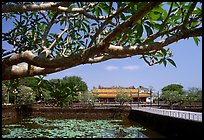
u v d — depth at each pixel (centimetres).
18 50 334
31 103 4491
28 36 354
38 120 3994
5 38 330
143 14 184
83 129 2838
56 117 4691
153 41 229
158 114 3012
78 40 375
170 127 2547
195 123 1959
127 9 228
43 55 207
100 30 241
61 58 199
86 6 290
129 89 7769
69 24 368
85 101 5772
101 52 199
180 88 7212
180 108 5112
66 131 2592
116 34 189
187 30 210
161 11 247
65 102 335
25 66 218
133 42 300
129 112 4997
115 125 3459
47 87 329
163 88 7331
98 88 8106
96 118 4850
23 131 2481
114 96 7638
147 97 7619
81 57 196
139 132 2816
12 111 4062
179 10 250
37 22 357
